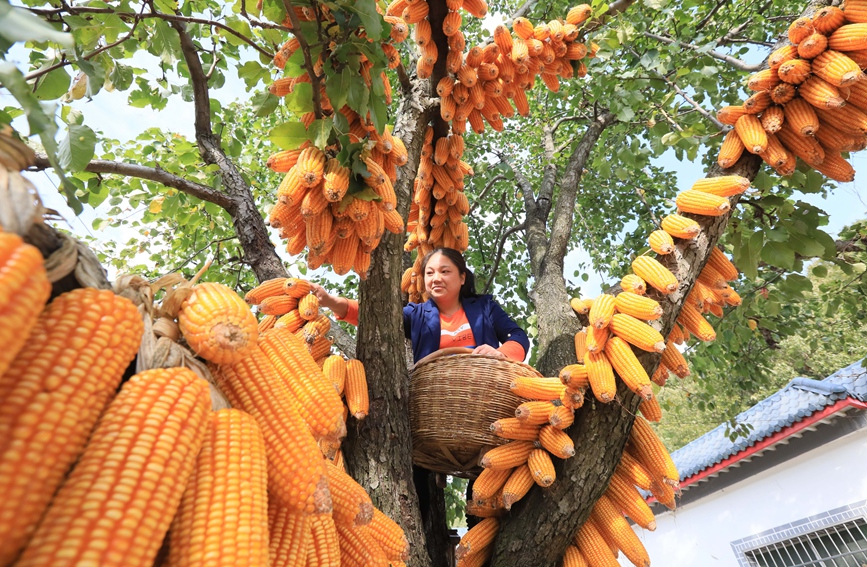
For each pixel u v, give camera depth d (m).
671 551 9.45
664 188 7.82
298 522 1.04
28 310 0.63
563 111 7.79
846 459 6.95
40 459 0.66
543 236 5.73
